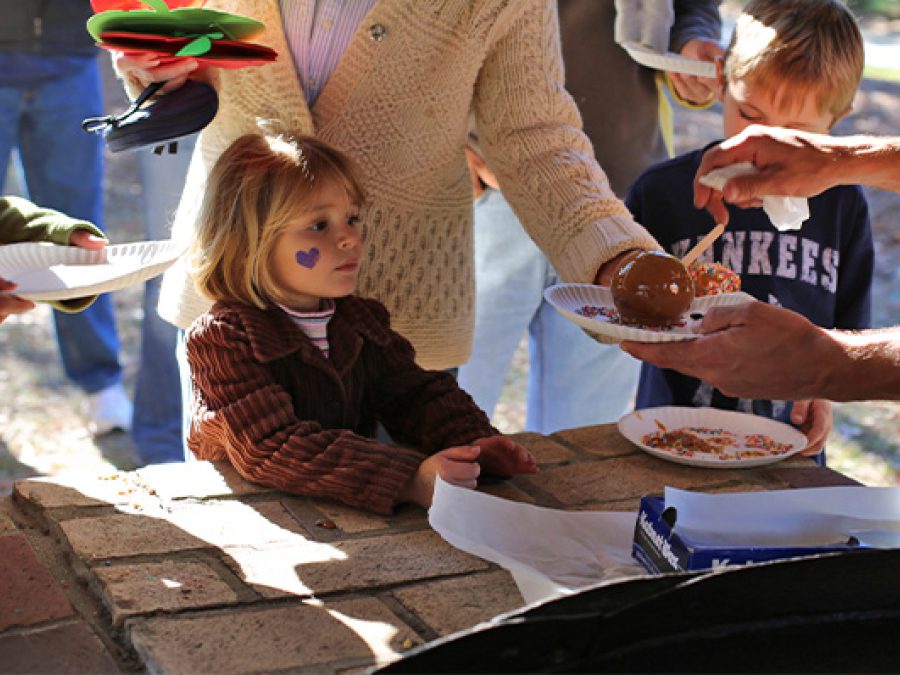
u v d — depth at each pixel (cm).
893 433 478
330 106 215
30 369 509
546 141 220
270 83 209
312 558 161
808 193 206
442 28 209
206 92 192
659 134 334
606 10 307
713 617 125
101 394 456
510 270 309
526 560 158
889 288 605
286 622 143
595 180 219
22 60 418
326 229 197
